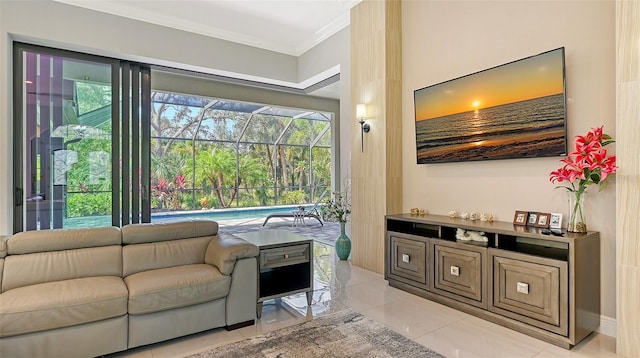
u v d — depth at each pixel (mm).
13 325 1956
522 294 2541
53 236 2607
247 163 11188
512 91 2932
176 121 9250
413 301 3246
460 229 3107
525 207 2986
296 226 8289
